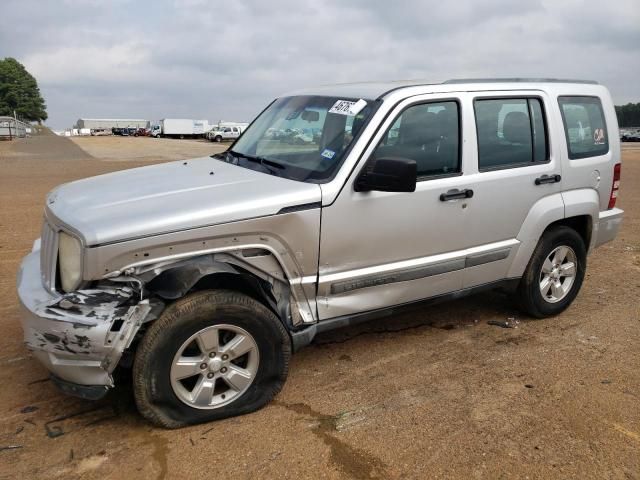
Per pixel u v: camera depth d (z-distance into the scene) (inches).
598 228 213.0
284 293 145.0
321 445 128.3
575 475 120.3
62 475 116.9
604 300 226.2
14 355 167.8
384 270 157.1
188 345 129.0
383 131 152.4
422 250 164.1
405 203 156.4
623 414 143.0
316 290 148.3
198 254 129.7
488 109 176.2
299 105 182.4
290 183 145.8
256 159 169.5
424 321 201.6
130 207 130.6
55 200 145.2
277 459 123.2
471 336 189.3
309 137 165.6
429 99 162.9
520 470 121.6
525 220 186.1
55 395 146.9
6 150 1251.2
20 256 275.0
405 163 136.8
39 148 1386.6
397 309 165.2
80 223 123.7
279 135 176.6
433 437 132.3
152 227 123.5
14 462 120.3
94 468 119.1
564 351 178.7
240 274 132.8
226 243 132.4
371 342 183.3
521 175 181.2
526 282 194.5
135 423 135.4
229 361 134.3
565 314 210.5
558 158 192.1
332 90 180.4
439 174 164.4
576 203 198.5
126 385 151.9
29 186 562.3
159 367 125.4
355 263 152.5
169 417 130.4
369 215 150.6
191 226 127.0
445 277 171.0
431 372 163.8
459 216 168.4
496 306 217.2
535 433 134.6
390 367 166.2
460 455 126.0
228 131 2551.7
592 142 207.5
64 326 117.6
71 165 876.6
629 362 171.6
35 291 130.0
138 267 123.8
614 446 130.2
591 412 143.6
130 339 120.9
